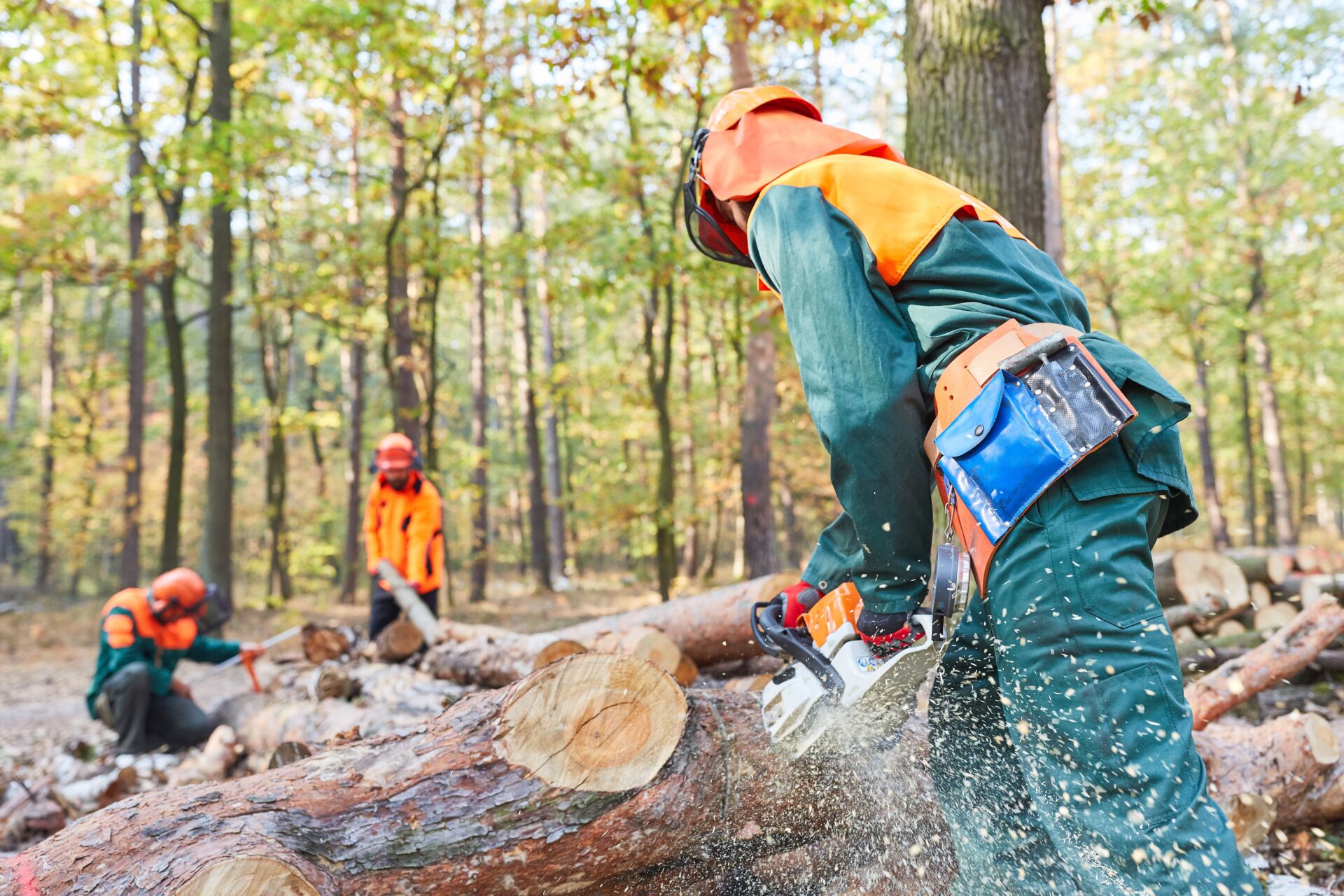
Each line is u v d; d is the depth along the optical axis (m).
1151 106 17.98
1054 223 12.16
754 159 1.61
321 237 15.48
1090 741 1.25
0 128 11.69
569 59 6.12
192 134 11.20
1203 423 18.69
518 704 1.68
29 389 32.59
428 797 1.61
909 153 4.17
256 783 1.63
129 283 13.31
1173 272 17.08
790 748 1.67
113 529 26.05
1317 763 2.51
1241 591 4.65
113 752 4.70
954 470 1.36
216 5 11.98
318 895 1.42
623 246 10.73
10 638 13.07
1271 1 15.58
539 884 1.65
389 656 5.16
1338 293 18.19
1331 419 24.00
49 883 1.40
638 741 1.70
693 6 5.82
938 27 4.04
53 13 10.80
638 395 16.44
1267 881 2.26
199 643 5.13
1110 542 1.26
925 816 1.82
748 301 11.14
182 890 1.34
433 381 13.99
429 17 11.11
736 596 3.97
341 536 26.59
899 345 1.41
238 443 28.25
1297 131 16.69
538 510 20.02
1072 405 1.27
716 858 1.84
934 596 1.40
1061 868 1.57
